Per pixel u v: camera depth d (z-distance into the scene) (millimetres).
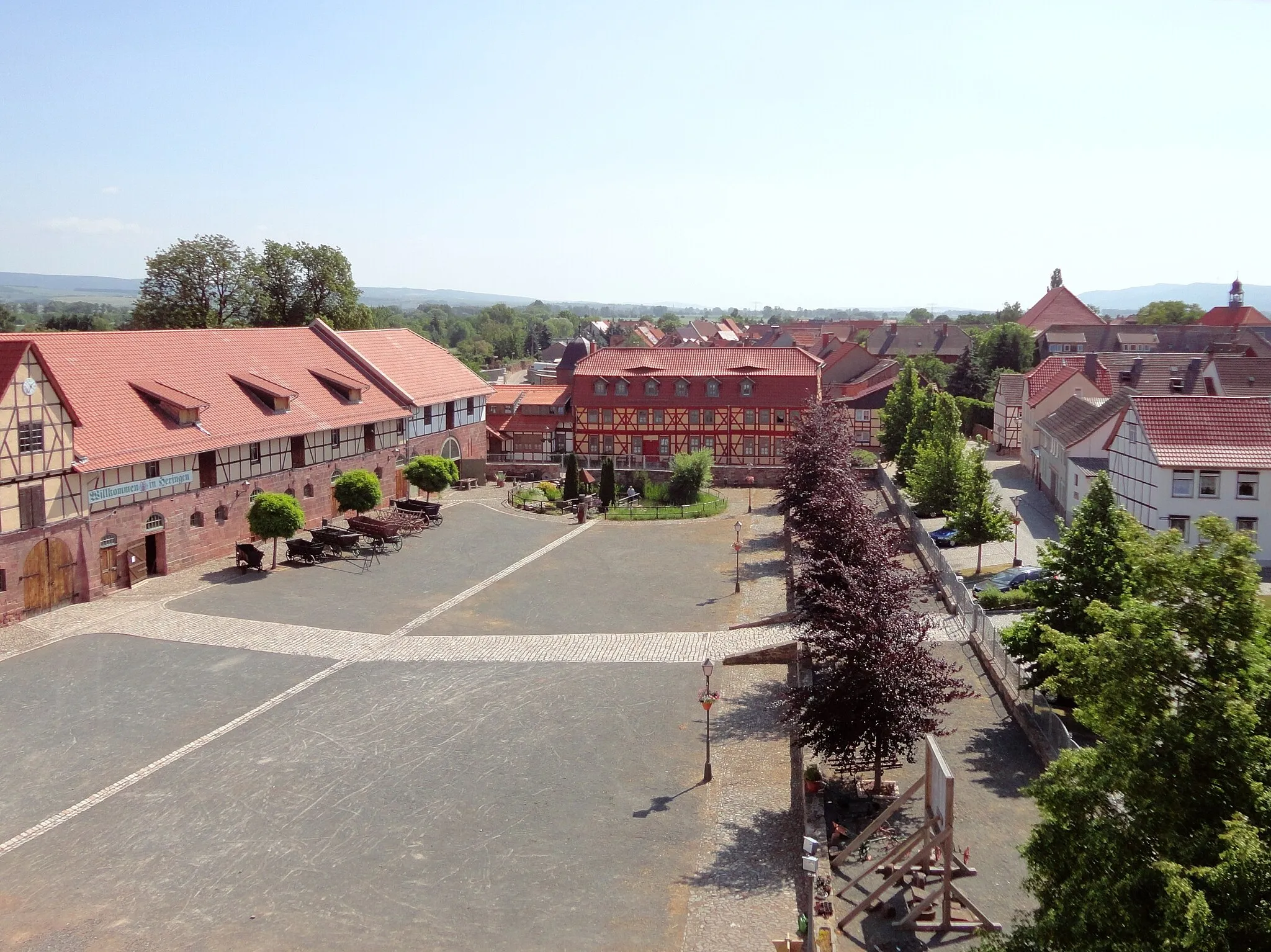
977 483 50031
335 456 60625
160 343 54844
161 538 47750
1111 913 13469
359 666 37344
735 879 23531
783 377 82750
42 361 40719
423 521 59156
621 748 30625
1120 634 15531
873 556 28656
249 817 26219
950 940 20484
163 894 22828
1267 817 13188
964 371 112000
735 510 68875
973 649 37188
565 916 22031
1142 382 77062
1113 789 14438
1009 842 23906
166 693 34312
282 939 21156
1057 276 168000
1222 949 11781
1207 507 48500
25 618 40781
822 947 19422
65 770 28719
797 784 27625
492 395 88875
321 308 94000
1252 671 14383
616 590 47938
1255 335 129875
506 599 46219
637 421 84625
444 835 25438
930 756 21391
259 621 41906
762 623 41875
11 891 22953
